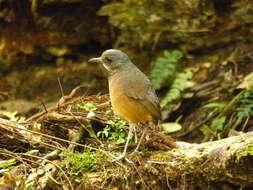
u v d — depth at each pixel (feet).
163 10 39.34
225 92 36.11
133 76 22.90
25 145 25.14
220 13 39.34
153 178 22.38
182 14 39.14
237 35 39.55
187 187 22.44
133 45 40.93
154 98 22.86
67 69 42.60
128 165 22.58
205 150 22.61
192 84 37.35
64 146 25.61
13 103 38.93
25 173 22.40
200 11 38.88
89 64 42.39
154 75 37.68
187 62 39.47
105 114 26.50
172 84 37.76
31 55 44.01
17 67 43.68
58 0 41.86
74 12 42.39
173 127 33.99
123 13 40.14
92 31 42.55
